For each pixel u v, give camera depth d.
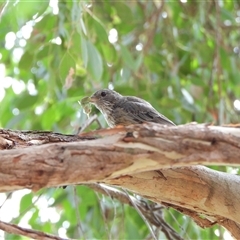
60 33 11.54
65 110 14.30
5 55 15.29
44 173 6.07
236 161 6.04
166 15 15.21
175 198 7.71
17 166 6.08
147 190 7.59
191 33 15.38
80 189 12.95
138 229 12.77
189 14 15.19
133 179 7.48
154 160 6.11
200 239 12.05
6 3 10.16
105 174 6.12
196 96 15.33
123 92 13.45
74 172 6.08
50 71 12.20
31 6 11.46
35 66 14.73
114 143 6.13
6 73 15.62
